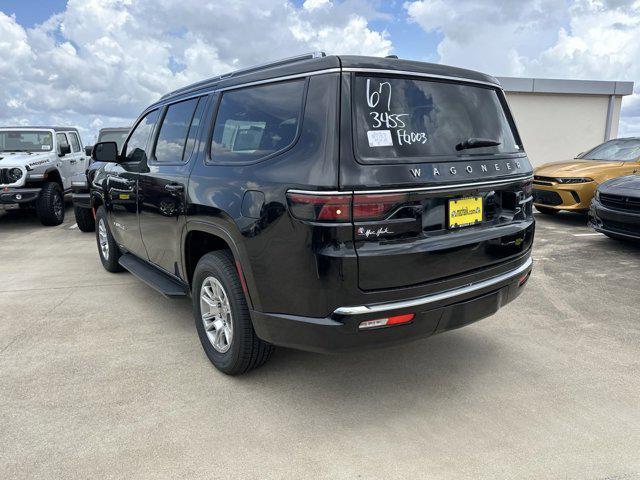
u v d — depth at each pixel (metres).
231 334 2.99
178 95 3.81
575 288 4.91
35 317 4.19
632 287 4.94
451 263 2.56
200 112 3.37
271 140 2.63
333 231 2.26
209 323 3.23
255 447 2.42
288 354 3.44
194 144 3.33
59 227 9.12
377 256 2.31
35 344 3.63
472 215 2.71
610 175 8.17
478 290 2.68
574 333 3.80
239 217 2.64
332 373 3.17
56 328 3.94
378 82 2.46
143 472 2.24
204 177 3.04
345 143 2.29
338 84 2.37
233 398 2.87
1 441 2.46
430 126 2.60
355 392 2.94
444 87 2.74
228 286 2.86
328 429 2.56
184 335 3.79
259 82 2.83
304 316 2.43
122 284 5.17
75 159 10.83
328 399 2.86
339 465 2.28
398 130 2.47
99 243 5.76
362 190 2.27
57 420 2.64
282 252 2.43
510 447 2.40
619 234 6.31
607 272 5.48
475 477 2.20
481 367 3.24
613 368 3.22
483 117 2.90
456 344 3.61
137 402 2.82
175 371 3.20
